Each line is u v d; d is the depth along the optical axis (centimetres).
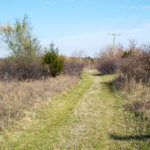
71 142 444
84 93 1054
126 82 1053
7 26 1338
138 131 490
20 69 1332
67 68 1812
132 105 699
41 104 766
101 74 2395
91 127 532
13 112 609
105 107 738
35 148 421
